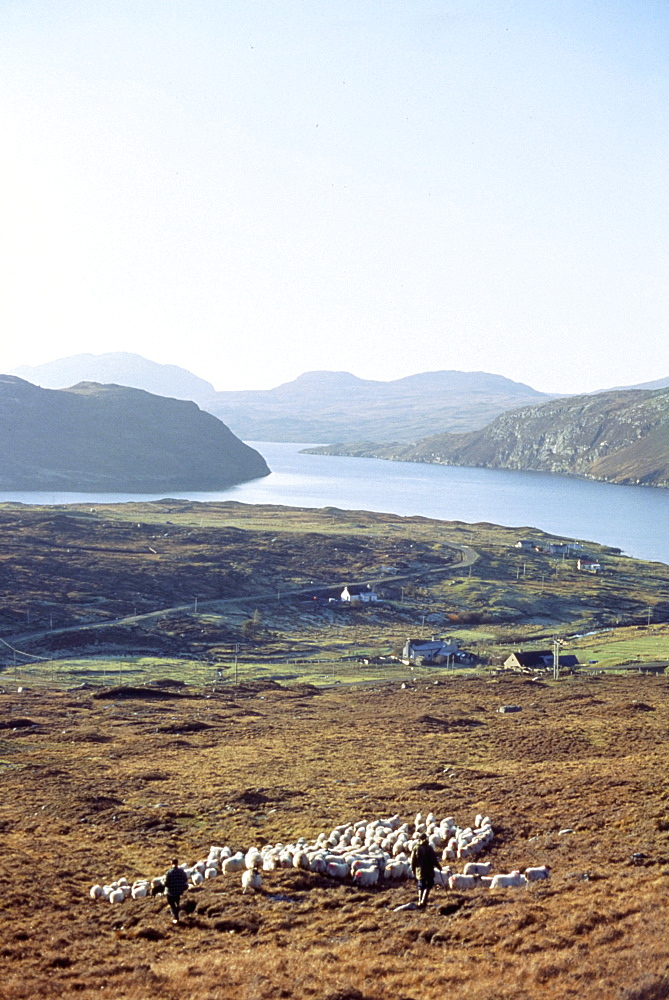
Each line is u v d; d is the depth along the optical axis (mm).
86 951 28984
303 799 52906
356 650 197125
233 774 63031
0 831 47969
